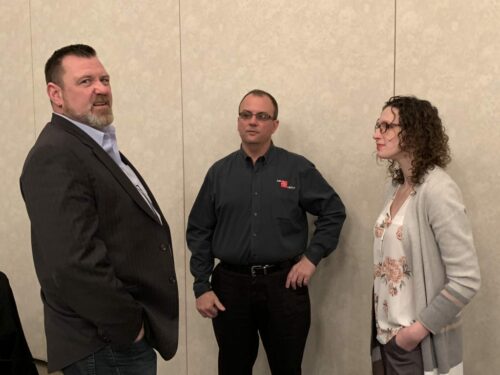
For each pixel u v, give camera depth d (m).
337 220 2.25
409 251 1.64
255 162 2.28
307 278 2.20
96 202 1.51
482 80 2.06
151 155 2.91
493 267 2.11
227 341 2.30
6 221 3.49
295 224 2.25
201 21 2.67
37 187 1.43
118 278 1.55
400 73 2.22
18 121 3.36
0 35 3.36
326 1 2.35
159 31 2.80
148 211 1.61
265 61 2.52
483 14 2.04
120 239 1.55
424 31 2.15
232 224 2.26
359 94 2.32
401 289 1.66
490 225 2.10
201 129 2.74
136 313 1.52
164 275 1.66
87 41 3.03
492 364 2.14
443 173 1.65
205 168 2.75
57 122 1.56
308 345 2.56
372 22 2.26
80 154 1.50
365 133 2.32
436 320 1.56
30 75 3.28
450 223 1.55
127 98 2.94
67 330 1.53
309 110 2.44
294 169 2.27
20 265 3.46
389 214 1.75
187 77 2.74
